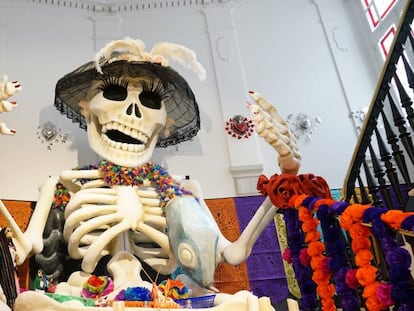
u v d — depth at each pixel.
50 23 5.38
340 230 2.79
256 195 4.71
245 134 5.04
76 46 5.35
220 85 5.34
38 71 5.02
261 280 4.23
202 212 3.41
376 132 3.38
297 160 3.29
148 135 3.88
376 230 2.25
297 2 6.01
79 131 4.86
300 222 3.13
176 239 3.26
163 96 4.27
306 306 2.92
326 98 5.40
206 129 5.10
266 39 5.76
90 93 4.02
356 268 2.70
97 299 2.83
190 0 5.92
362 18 5.89
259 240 4.45
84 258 3.19
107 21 5.63
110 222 3.37
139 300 2.67
